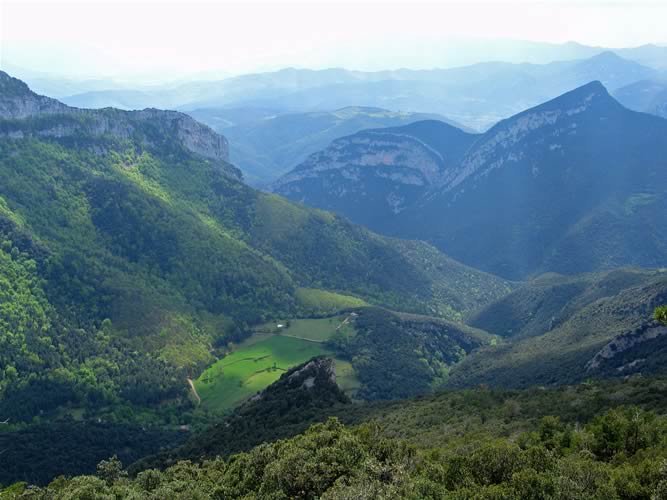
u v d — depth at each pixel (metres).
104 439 163.88
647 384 114.31
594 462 71.75
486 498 63.31
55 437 160.62
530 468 68.81
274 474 74.12
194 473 101.25
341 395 158.00
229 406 193.38
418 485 62.75
